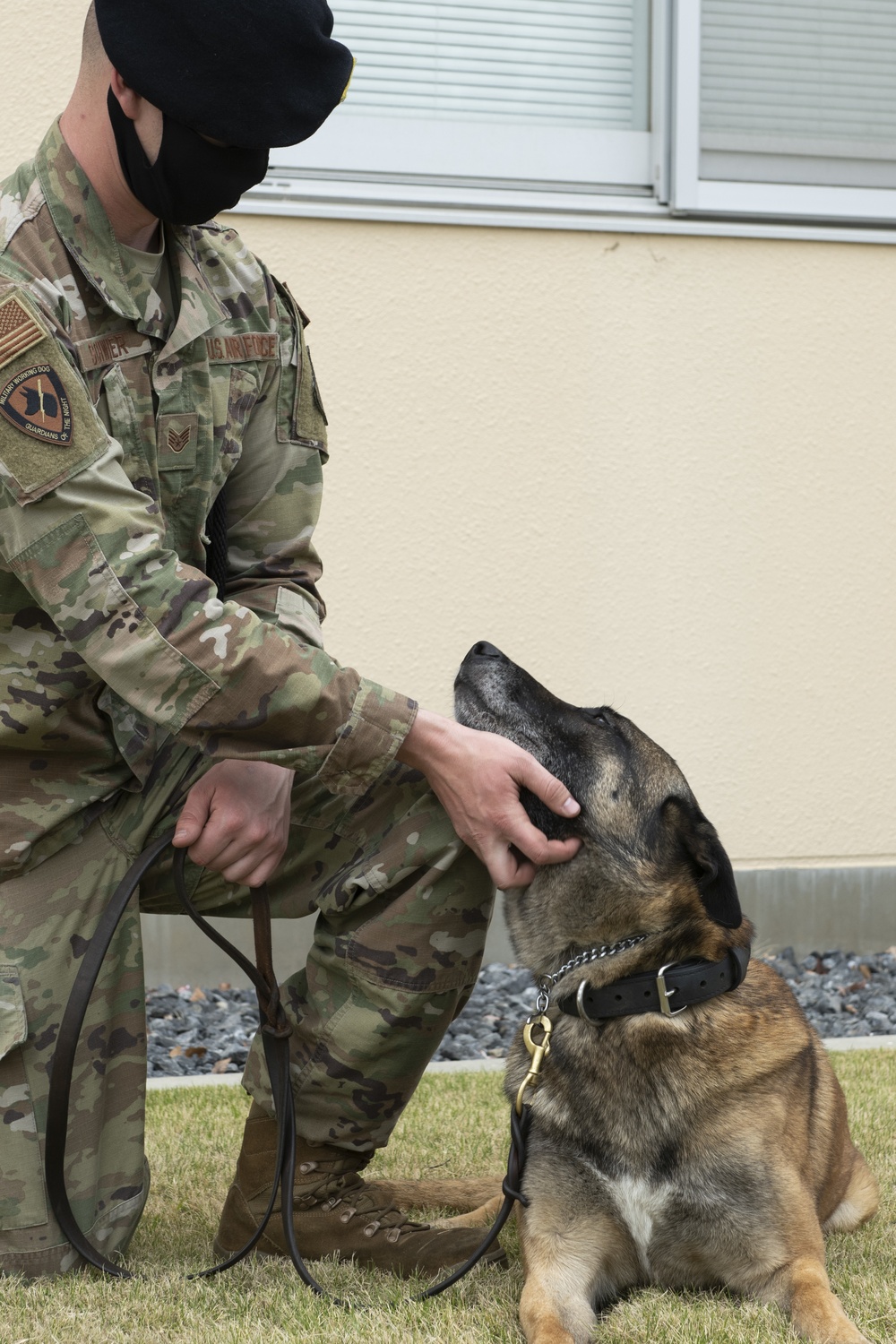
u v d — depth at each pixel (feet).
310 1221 8.31
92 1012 7.88
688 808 8.87
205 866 7.87
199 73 7.09
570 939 8.93
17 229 7.55
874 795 19.15
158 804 8.14
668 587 18.54
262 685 7.24
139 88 7.13
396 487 17.85
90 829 8.05
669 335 18.54
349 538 17.74
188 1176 10.13
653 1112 8.06
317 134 17.95
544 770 7.93
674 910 8.73
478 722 9.64
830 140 19.34
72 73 16.84
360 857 8.20
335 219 17.52
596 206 18.44
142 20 7.11
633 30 19.13
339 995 8.20
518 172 18.63
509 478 18.15
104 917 7.80
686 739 18.61
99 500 7.18
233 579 8.96
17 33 16.60
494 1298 7.73
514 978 18.07
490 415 18.08
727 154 18.99
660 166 18.71
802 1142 8.30
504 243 18.07
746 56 19.03
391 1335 6.86
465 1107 12.39
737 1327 7.17
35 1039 7.66
